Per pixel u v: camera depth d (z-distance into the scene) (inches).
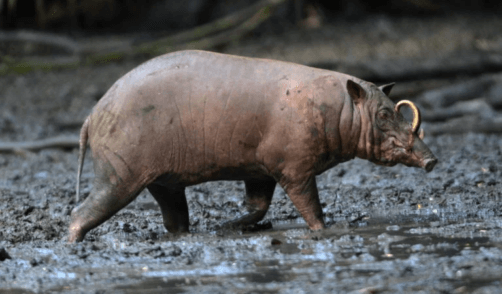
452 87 2504.9
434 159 916.6
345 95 932.6
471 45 3351.4
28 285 752.3
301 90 917.2
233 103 912.3
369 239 894.4
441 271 727.1
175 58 935.7
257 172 943.7
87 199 928.3
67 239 945.5
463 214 1062.4
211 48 3764.8
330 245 864.9
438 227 960.9
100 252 876.0
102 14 4601.4
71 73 3553.2
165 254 853.8
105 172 914.7
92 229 1032.2
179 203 1002.1
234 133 914.7
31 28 4441.4
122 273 782.5
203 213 1135.6
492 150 1701.5
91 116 935.0
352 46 3572.8
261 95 917.2
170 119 909.8
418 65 2691.9
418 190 1263.5
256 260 812.0
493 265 740.7
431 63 2714.1
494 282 685.3
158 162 914.1
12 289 741.3
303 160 920.9
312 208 952.9
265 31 4163.4
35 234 1029.8
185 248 882.8
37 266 830.5
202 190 1364.4
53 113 2733.8
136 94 909.2
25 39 3705.7
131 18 4635.8
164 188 984.3
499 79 2522.1
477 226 954.7
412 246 840.9
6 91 3223.4
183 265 805.2
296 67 938.7
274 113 915.4
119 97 914.7
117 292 709.3
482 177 1344.7
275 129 915.4
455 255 791.1
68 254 869.2
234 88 915.4
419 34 3774.6
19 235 1013.8
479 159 1568.7
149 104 906.7
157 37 3978.8
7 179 1627.7
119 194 914.7
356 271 744.3
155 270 789.2
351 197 1236.5
